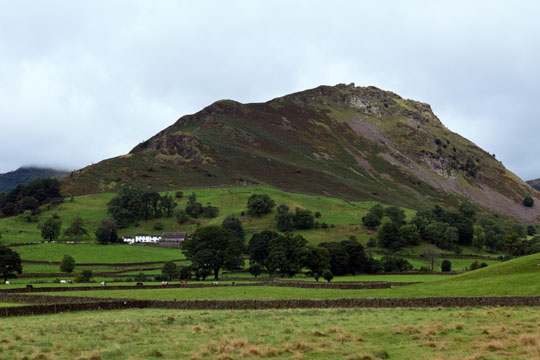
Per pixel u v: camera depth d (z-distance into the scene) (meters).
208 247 143.25
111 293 82.88
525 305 54.72
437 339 35.97
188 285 98.00
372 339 36.84
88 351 33.56
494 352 31.03
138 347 34.72
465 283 71.75
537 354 29.67
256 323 45.97
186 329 42.72
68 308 58.81
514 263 82.81
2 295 78.94
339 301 60.41
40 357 31.47
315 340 36.53
